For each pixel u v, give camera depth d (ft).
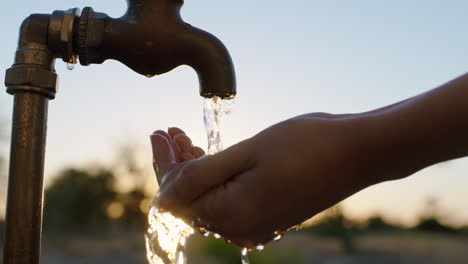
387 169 1.44
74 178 27.27
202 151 1.89
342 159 1.42
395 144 1.40
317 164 1.42
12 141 1.81
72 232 25.25
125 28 1.85
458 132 1.38
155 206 1.49
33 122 1.82
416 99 1.43
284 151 1.43
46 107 1.86
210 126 1.89
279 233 1.57
